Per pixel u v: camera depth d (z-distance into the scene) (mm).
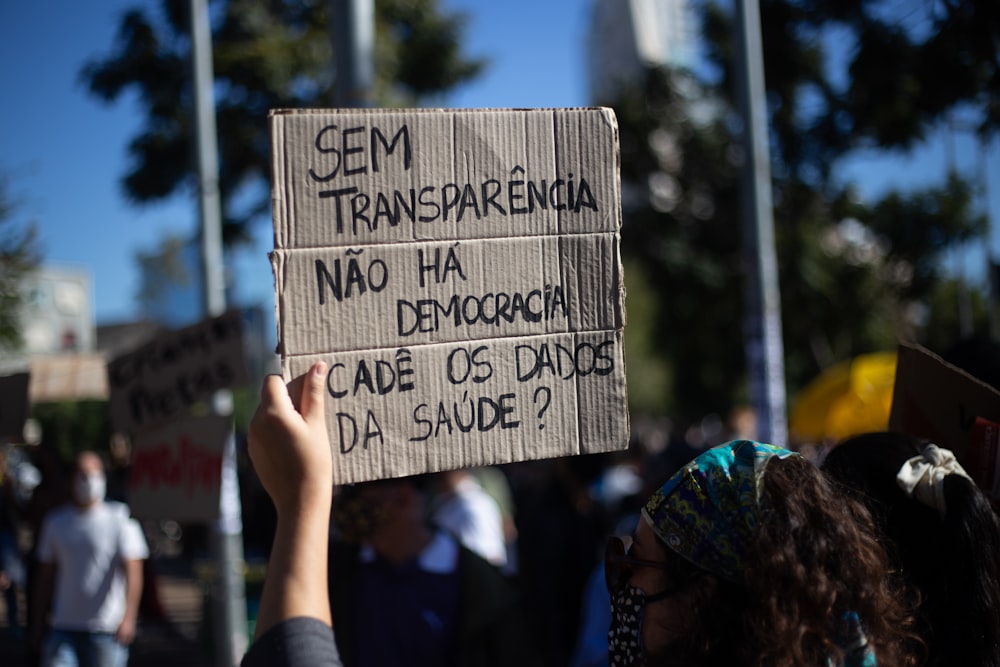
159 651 9258
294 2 13039
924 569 1640
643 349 22984
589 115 1504
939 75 4121
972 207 10586
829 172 10602
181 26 12898
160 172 13219
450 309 1423
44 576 5797
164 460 4703
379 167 1403
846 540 1224
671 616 1277
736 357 15906
